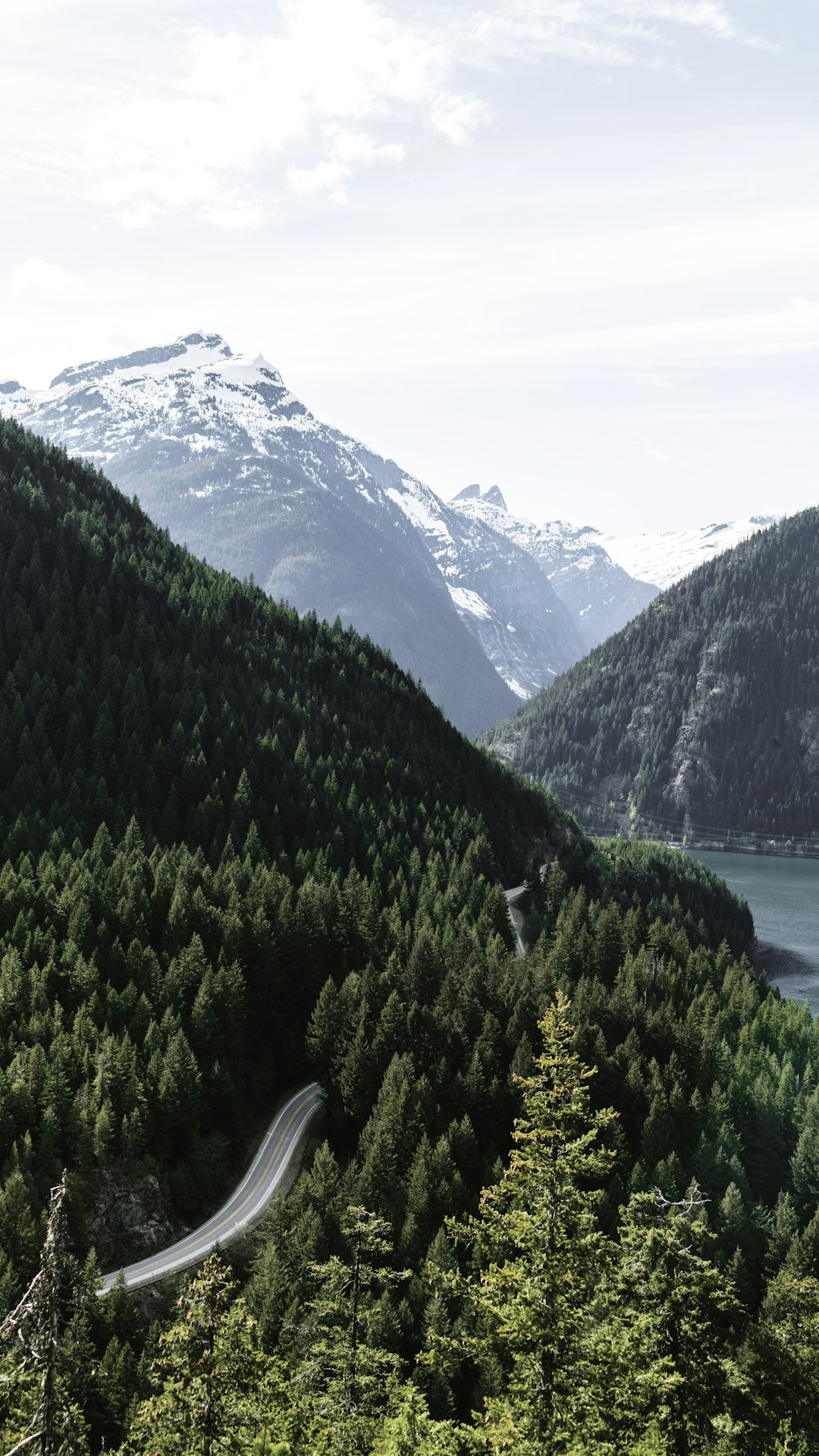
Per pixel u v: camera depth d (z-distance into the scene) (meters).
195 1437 38.47
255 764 186.75
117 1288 72.88
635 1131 102.69
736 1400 41.25
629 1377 37.12
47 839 150.12
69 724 181.88
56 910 124.12
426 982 124.50
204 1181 95.38
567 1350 35.25
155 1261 86.44
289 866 159.88
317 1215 81.31
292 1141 106.94
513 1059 107.94
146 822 165.50
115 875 134.62
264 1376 44.34
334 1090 108.06
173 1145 97.00
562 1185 36.12
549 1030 38.44
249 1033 119.06
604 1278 39.88
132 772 175.38
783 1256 83.81
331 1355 49.97
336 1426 44.31
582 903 167.00
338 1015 114.56
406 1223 81.75
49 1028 101.25
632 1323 37.72
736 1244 85.31
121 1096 94.50
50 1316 27.28
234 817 170.75
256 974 122.62
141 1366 64.94
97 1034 100.19
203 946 122.44
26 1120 90.25
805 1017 134.62
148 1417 39.09
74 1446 27.20
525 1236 36.06
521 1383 35.56
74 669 198.88
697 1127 102.12
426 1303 73.69
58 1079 92.06
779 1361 46.75
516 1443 34.25
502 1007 117.94
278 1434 41.88
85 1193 87.38
